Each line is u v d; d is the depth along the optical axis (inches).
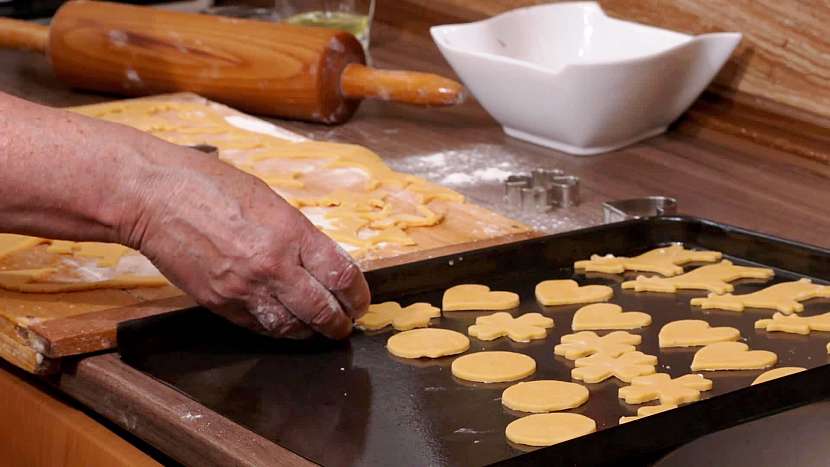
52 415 51.9
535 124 69.0
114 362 51.1
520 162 67.9
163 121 71.2
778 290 55.0
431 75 71.3
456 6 85.4
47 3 90.7
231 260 50.5
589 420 47.2
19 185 50.4
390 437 46.9
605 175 66.2
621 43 72.6
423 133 72.1
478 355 51.0
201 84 75.0
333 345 52.2
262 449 45.8
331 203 61.9
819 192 64.4
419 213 61.0
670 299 55.0
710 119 71.1
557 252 57.7
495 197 64.1
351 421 47.7
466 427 47.4
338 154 67.1
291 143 68.6
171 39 75.2
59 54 77.9
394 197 62.9
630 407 48.3
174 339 52.4
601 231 58.3
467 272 56.5
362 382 49.9
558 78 65.7
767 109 70.1
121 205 50.8
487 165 67.5
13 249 57.7
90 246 58.2
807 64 68.7
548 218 61.8
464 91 70.8
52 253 57.7
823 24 67.8
